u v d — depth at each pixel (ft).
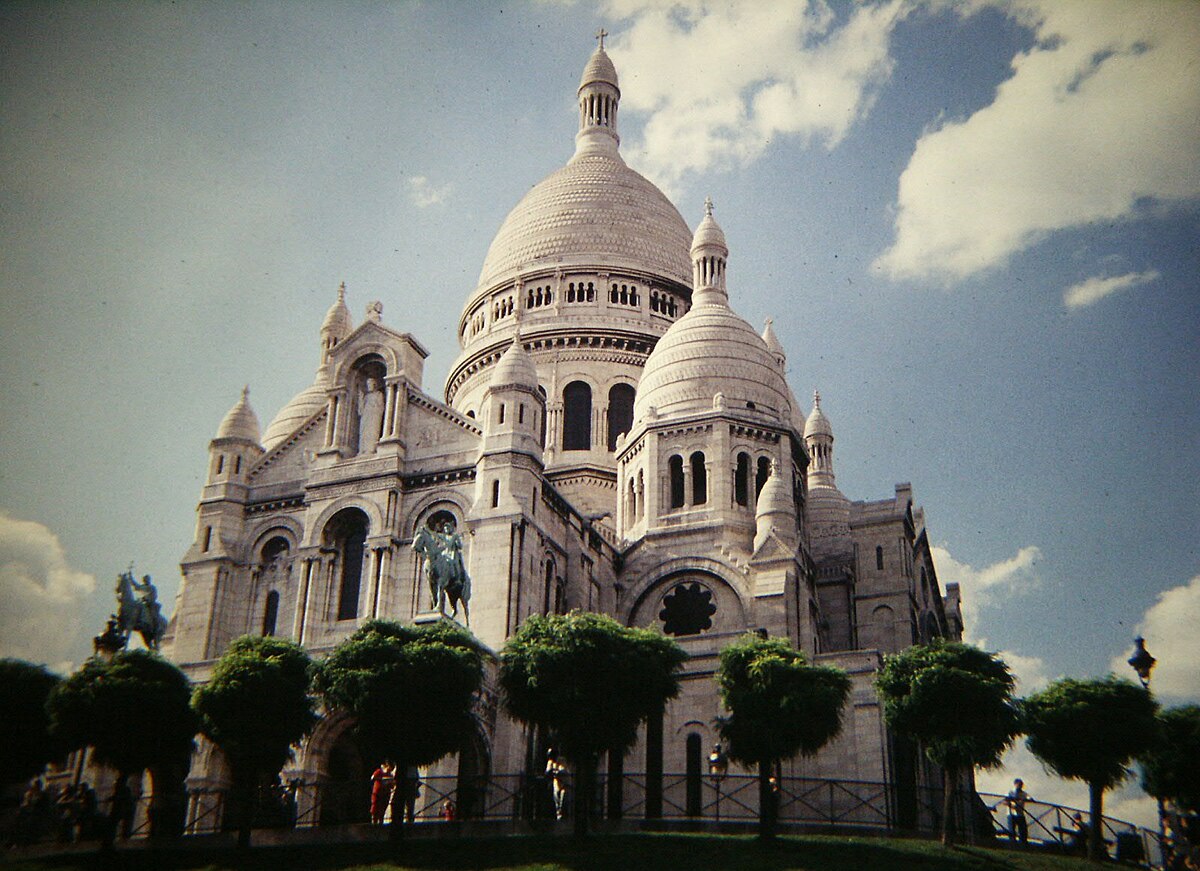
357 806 223.10
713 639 252.42
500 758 221.46
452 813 198.08
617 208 382.22
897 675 194.90
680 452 293.43
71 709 192.85
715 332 308.81
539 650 186.60
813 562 300.81
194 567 268.21
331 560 260.62
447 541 225.56
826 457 364.99
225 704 187.93
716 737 244.01
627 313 362.12
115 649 229.45
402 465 263.49
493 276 378.94
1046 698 200.75
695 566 277.23
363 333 277.03
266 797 208.74
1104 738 193.47
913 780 243.19
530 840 177.37
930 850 178.29
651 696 189.06
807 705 185.57
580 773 182.19
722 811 233.76
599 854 168.76
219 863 174.91
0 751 201.16
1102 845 189.47
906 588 296.51
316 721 197.77
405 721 181.37
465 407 364.17
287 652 196.03
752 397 300.20
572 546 269.03
